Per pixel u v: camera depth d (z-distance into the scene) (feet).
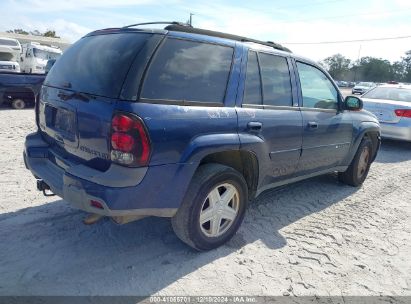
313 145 14.06
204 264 10.39
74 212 12.87
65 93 9.91
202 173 10.10
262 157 11.60
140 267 10.02
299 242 12.22
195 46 10.00
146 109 8.63
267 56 12.10
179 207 9.79
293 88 13.11
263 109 11.66
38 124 12.09
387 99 30.60
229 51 10.82
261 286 9.68
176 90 9.32
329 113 15.01
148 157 8.68
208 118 9.82
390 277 10.69
